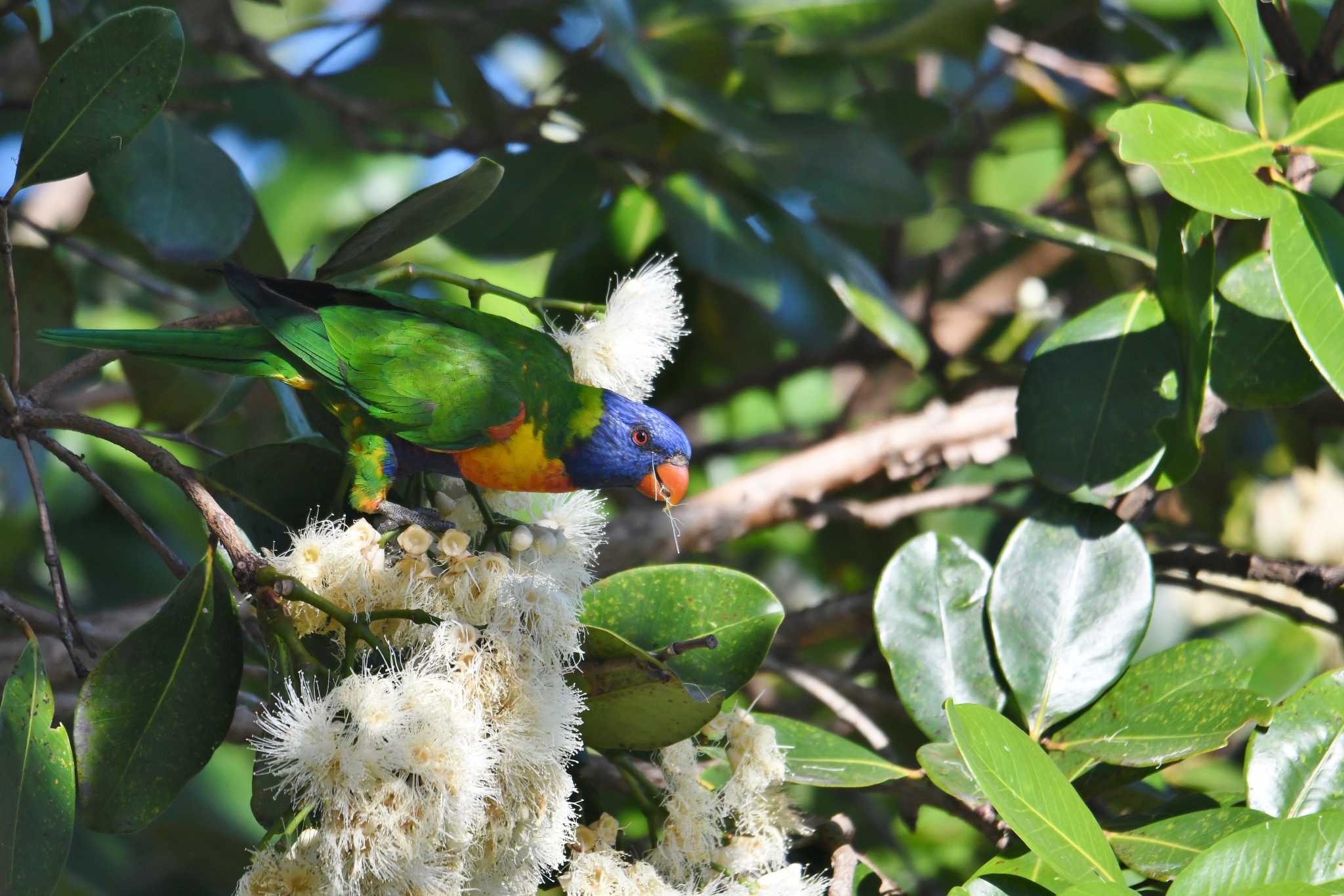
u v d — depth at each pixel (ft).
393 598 14.21
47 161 15.51
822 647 34.35
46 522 15.06
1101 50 32.14
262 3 29.86
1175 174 15.29
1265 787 15.58
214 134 35.99
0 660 23.02
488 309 32.50
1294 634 32.42
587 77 28.35
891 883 17.89
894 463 27.53
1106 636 18.16
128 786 14.38
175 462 14.73
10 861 13.96
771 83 24.64
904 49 22.47
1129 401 19.07
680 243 24.00
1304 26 27.02
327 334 18.43
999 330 34.91
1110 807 20.44
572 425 19.54
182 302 28.81
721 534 27.09
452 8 31.12
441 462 19.20
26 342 26.03
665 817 16.10
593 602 16.39
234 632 14.90
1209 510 30.04
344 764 12.42
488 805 13.37
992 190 37.17
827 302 25.55
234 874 31.78
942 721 18.16
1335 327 15.28
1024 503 31.78
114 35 15.30
